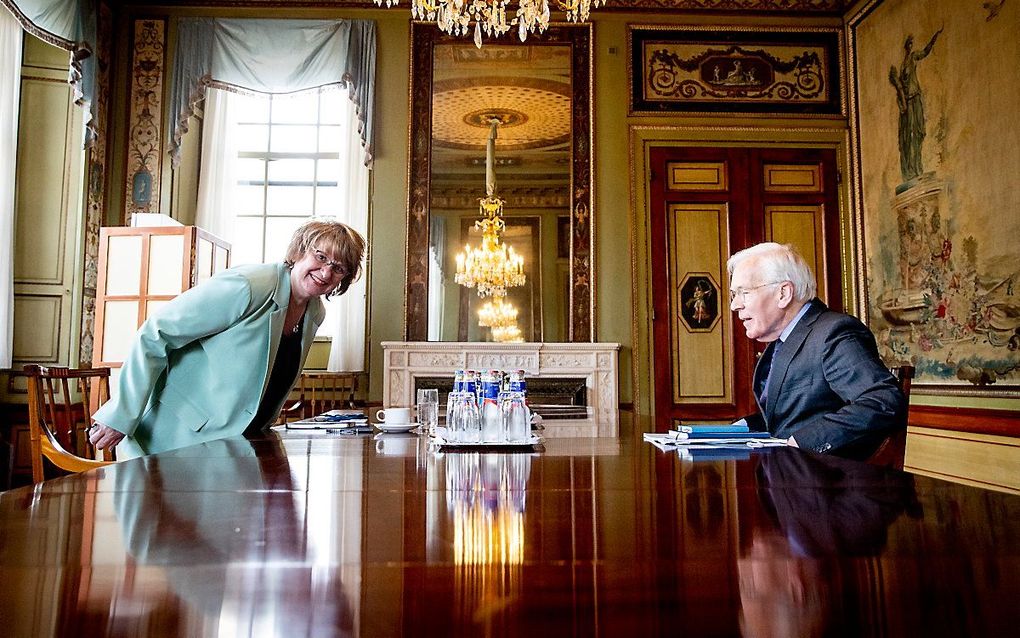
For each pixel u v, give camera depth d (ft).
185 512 2.71
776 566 1.96
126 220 17.48
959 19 14.11
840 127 18.81
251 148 20.16
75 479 3.52
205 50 18.06
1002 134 12.89
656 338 18.25
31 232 15.72
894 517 2.59
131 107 17.87
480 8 11.57
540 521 2.60
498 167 18.39
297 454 4.69
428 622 1.52
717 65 18.98
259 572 1.91
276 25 18.26
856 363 5.93
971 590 1.71
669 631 1.46
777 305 6.86
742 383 18.20
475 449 5.04
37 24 14.28
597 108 18.75
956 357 14.20
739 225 18.57
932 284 15.03
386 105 18.37
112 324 14.03
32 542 2.21
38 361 15.49
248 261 19.79
